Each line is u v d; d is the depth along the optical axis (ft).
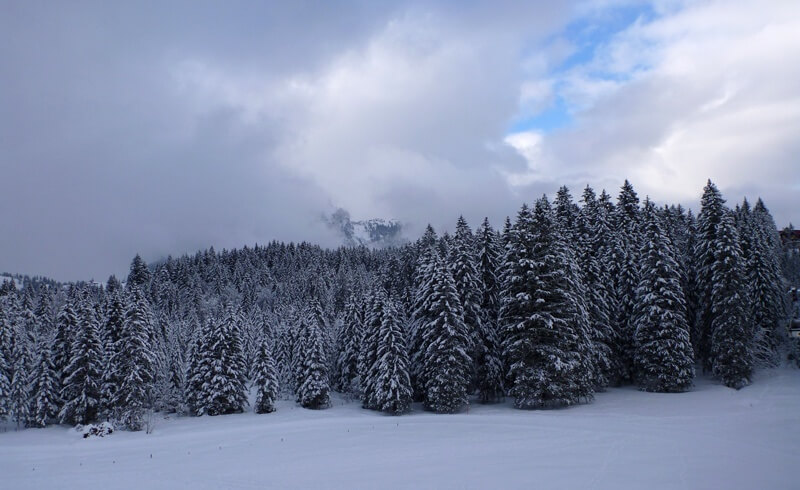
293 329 228.63
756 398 127.95
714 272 153.48
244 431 124.77
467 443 93.71
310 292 382.42
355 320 192.54
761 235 208.54
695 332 176.76
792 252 271.08
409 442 98.43
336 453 91.86
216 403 169.17
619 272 169.68
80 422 154.92
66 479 84.38
